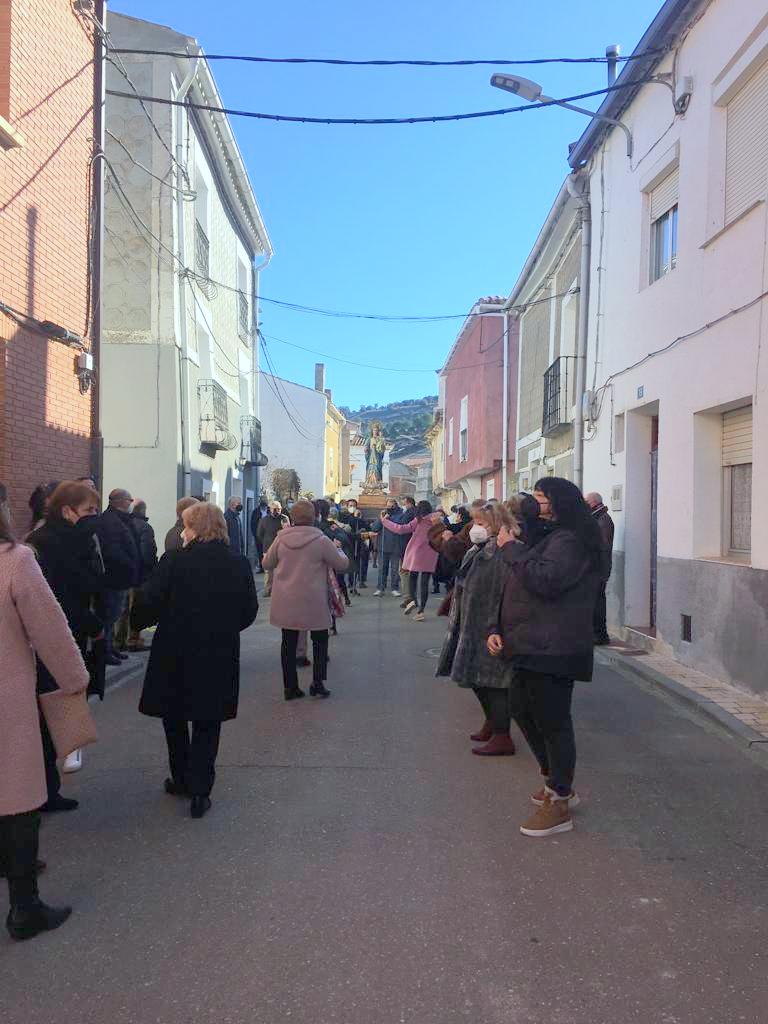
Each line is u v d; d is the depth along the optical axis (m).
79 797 4.96
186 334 14.92
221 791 5.05
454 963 3.14
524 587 4.32
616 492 11.01
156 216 14.24
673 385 9.06
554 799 4.40
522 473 19.44
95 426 9.66
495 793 5.02
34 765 3.26
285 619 7.32
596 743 6.06
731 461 8.27
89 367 9.36
